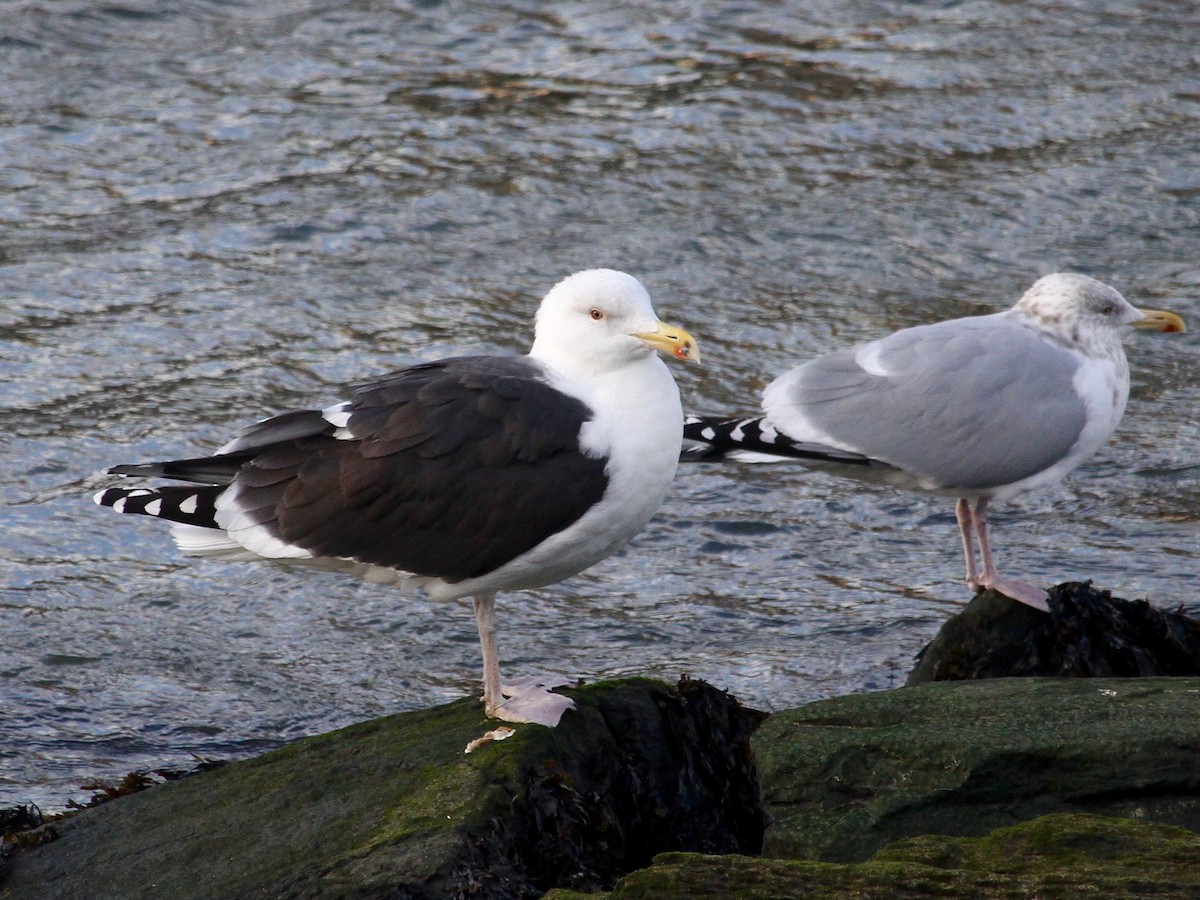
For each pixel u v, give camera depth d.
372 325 17.58
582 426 8.88
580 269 18.67
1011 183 20.31
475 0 25.48
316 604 13.20
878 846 7.92
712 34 24.31
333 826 8.04
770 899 6.95
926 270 18.64
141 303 17.97
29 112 21.88
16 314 17.62
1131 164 20.58
